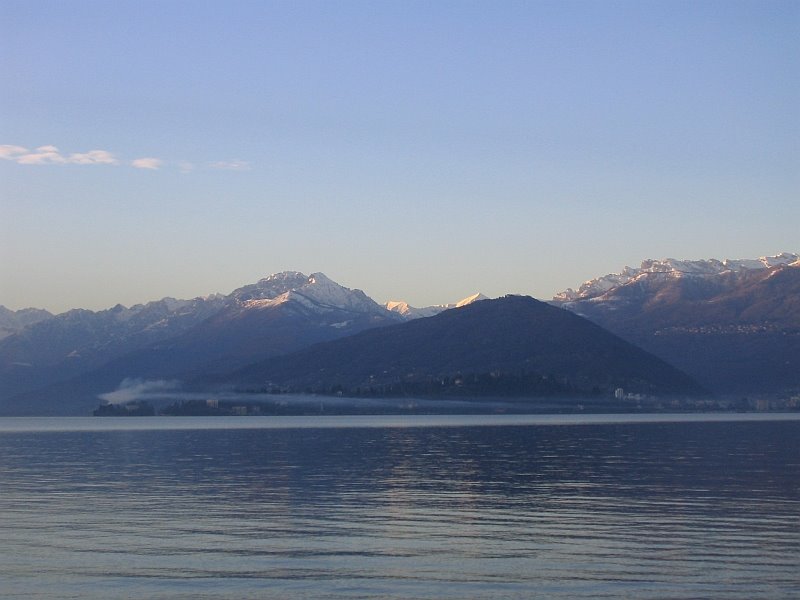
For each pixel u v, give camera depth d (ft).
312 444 468.75
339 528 161.79
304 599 111.96
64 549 141.90
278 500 203.31
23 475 274.36
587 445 437.17
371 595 113.80
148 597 112.98
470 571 126.00
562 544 144.97
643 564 129.49
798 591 114.52
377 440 510.58
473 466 299.99
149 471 288.10
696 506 187.52
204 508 189.88
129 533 156.76
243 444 476.13
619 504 191.93
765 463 301.84
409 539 150.30
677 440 483.51
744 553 136.67
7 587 117.80
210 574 124.88
